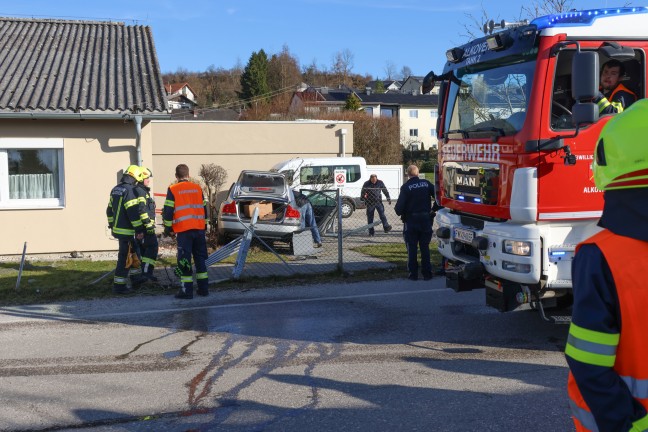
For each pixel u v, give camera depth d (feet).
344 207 66.39
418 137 235.40
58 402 15.80
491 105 19.51
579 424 7.30
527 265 17.67
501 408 14.83
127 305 27.07
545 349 19.66
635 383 6.70
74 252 41.78
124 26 56.29
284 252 42.57
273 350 20.12
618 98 17.90
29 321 24.49
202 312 25.57
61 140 41.22
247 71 266.98
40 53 48.39
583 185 17.46
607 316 6.64
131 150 42.45
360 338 21.31
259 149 72.74
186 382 17.20
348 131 75.46
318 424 14.16
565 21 17.20
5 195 41.22
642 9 17.71
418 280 31.40
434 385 16.52
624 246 6.68
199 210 28.37
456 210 22.09
